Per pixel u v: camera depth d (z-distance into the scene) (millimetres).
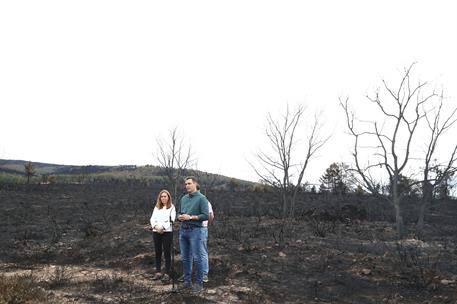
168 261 8484
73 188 36531
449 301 7016
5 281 7027
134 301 6898
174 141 23812
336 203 26422
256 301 7027
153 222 8500
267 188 36344
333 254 9969
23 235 14266
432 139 15633
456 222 20656
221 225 15086
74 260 11117
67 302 6801
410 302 7160
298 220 17250
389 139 15305
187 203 7340
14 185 36469
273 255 9938
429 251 11102
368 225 16969
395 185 14875
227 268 8906
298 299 7332
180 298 6977
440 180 15516
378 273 8500
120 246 11789
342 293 7648
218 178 47625
